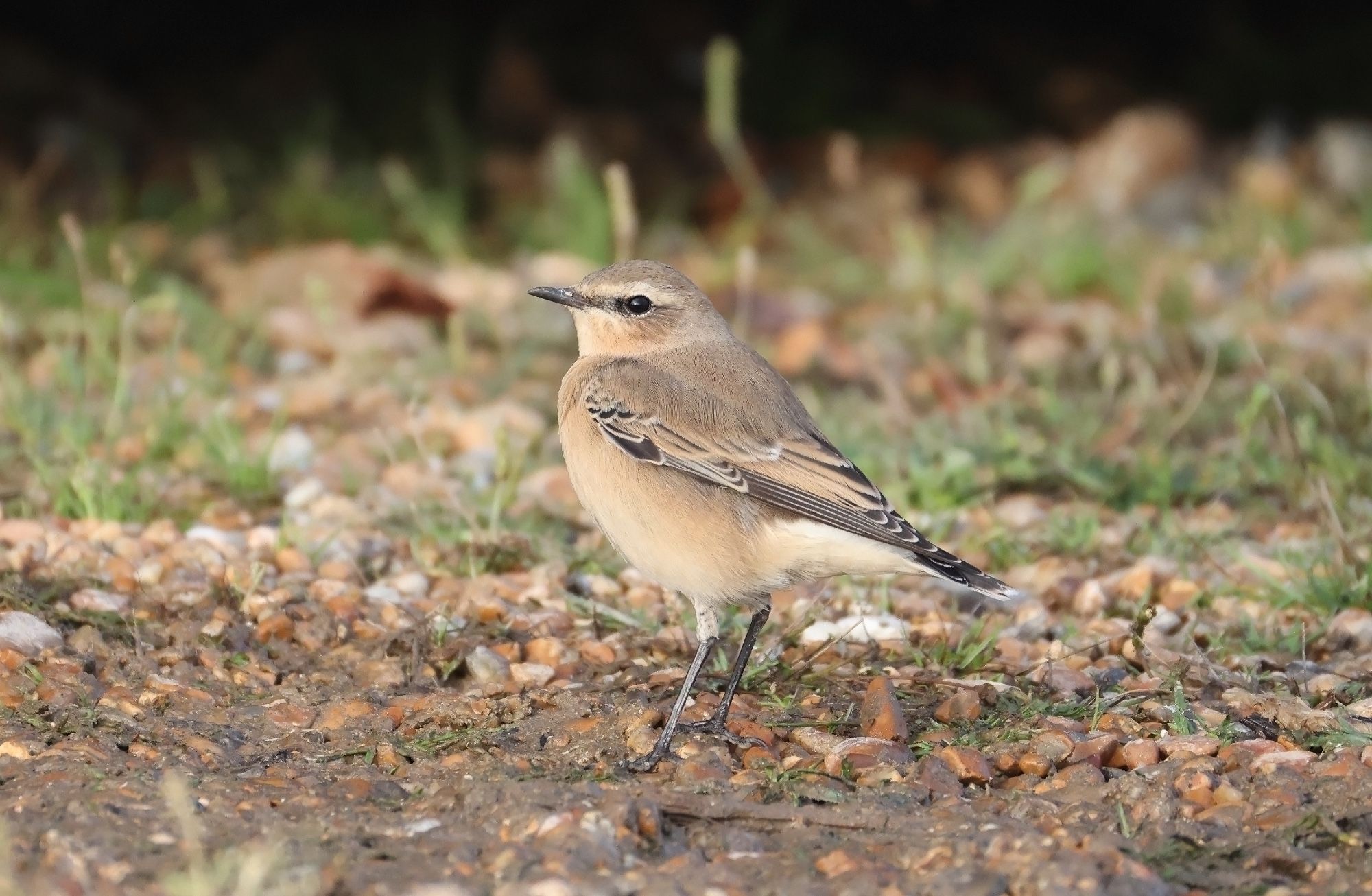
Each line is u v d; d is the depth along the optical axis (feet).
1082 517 42.55
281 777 28.27
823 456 32.07
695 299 34.99
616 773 28.66
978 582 30.14
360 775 28.58
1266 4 93.56
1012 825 26.32
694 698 32.68
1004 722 31.01
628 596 38.58
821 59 90.43
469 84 86.89
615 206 49.11
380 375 55.11
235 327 58.54
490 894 23.62
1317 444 46.70
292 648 34.58
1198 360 56.70
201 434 47.01
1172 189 80.28
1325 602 37.06
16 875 23.73
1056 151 85.71
